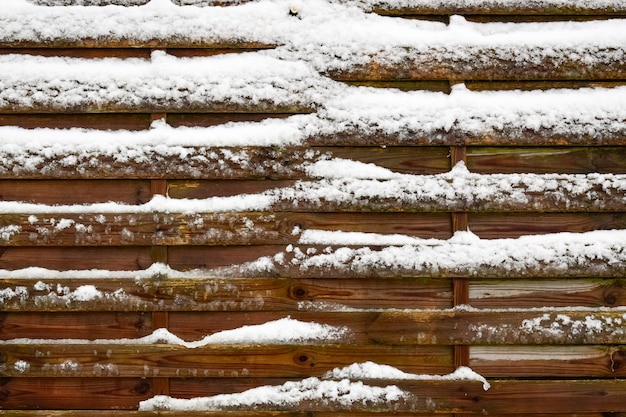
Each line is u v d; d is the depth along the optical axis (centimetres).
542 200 441
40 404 441
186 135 443
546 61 443
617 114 443
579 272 440
